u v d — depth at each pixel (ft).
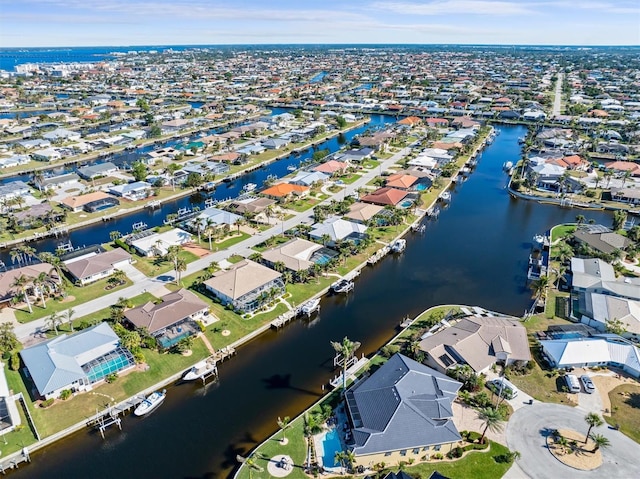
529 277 395.96
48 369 264.11
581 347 285.23
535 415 247.09
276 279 367.25
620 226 469.16
